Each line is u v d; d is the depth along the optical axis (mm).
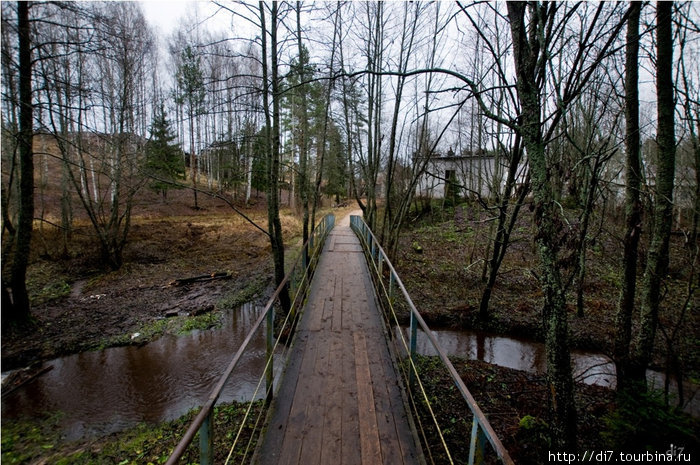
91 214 11703
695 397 4809
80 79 10844
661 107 3867
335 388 3373
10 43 6398
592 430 4012
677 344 6211
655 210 4117
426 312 8648
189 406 5293
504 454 1310
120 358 6773
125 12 13758
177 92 19328
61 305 9148
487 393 4957
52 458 4211
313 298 6168
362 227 12688
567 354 2670
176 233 16812
